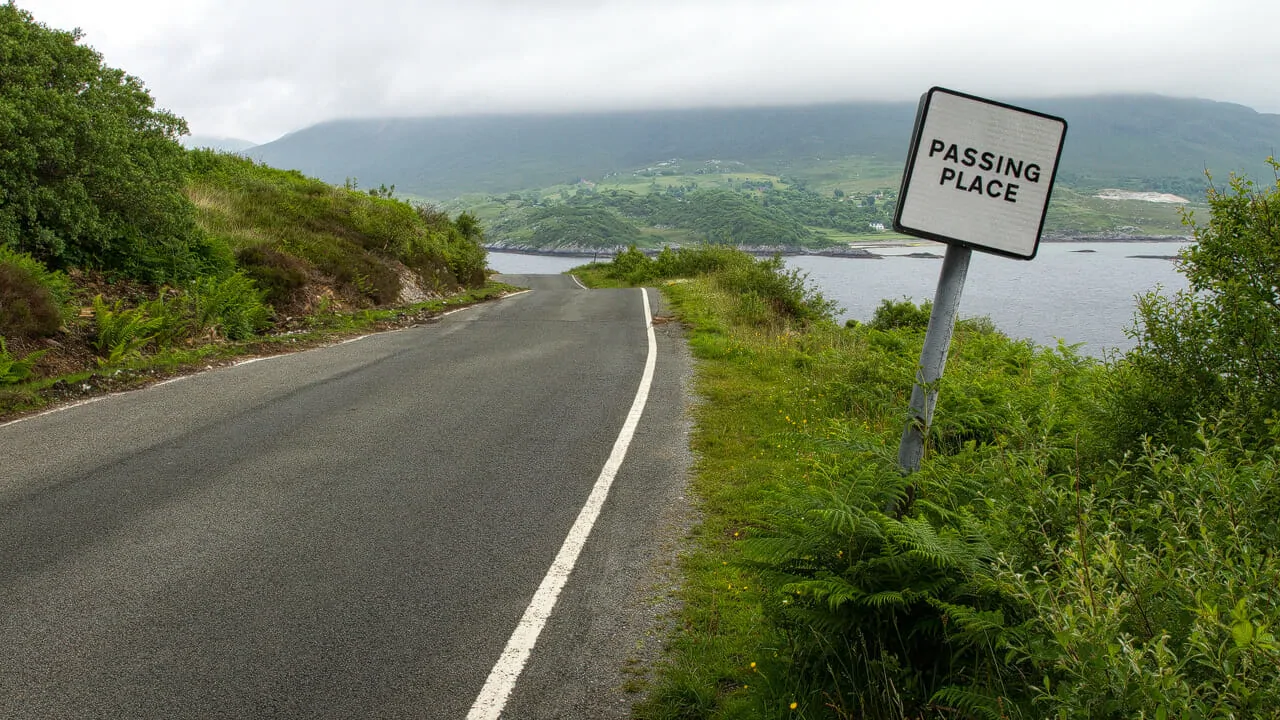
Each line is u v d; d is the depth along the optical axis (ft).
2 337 31.50
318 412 28.89
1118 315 171.73
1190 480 9.73
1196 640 6.50
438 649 12.85
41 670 11.98
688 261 127.95
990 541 10.73
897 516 12.37
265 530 17.70
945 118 10.30
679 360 42.16
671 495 20.58
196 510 18.81
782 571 11.87
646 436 26.50
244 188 77.30
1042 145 10.16
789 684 11.05
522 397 32.24
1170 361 14.24
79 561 15.85
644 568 16.10
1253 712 6.04
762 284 84.53
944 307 11.28
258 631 13.29
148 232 47.03
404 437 25.77
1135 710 6.56
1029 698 8.70
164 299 44.57
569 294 94.73
